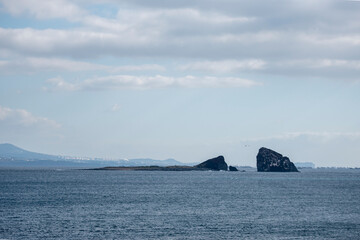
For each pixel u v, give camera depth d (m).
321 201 136.12
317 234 79.56
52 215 98.81
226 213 104.56
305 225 88.50
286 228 85.00
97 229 82.06
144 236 76.38
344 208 117.69
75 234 77.44
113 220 92.25
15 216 97.00
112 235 76.94
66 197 142.62
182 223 89.19
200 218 96.00
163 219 94.12
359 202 133.38
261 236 77.38
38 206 116.06
